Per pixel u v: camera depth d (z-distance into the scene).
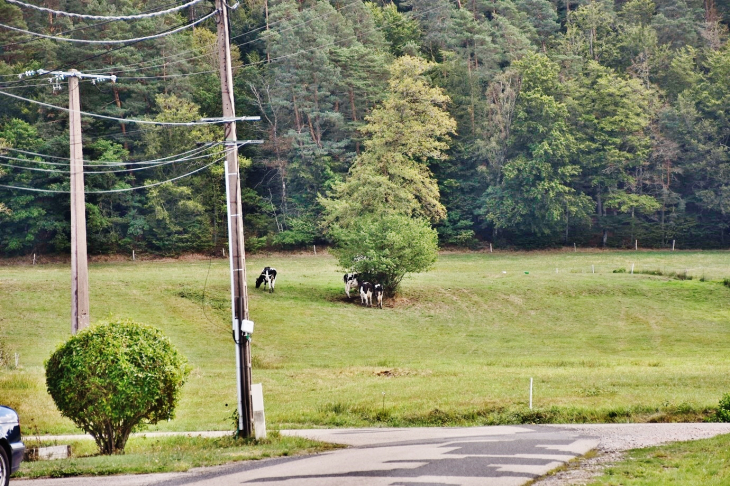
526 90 110.75
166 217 99.50
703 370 37.53
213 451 18.42
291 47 112.25
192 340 49.88
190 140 100.81
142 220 100.44
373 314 60.25
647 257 98.00
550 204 106.81
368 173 76.62
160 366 19.45
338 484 13.27
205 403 32.22
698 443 17.53
